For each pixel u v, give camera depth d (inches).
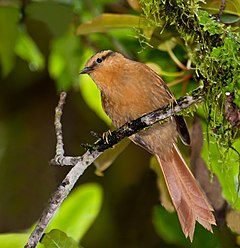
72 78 554.3
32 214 601.6
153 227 600.4
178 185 373.1
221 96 336.2
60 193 338.0
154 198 604.1
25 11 523.2
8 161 611.5
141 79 374.6
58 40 551.8
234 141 350.9
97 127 624.7
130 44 521.3
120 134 340.5
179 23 337.1
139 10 390.0
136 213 606.2
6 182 603.5
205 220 363.9
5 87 640.4
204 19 328.8
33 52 616.4
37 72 638.5
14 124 636.7
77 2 534.6
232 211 411.2
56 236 360.8
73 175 341.1
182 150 421.7
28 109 640.4
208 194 412.8
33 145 625.9
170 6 335.6
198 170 410.6
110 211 606.2
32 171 611.5
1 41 542.9
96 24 406.9
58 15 520.1
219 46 327.9
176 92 450.9
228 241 488.1
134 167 607.2
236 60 326.0
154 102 376.2
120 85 375.9
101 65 379.6
